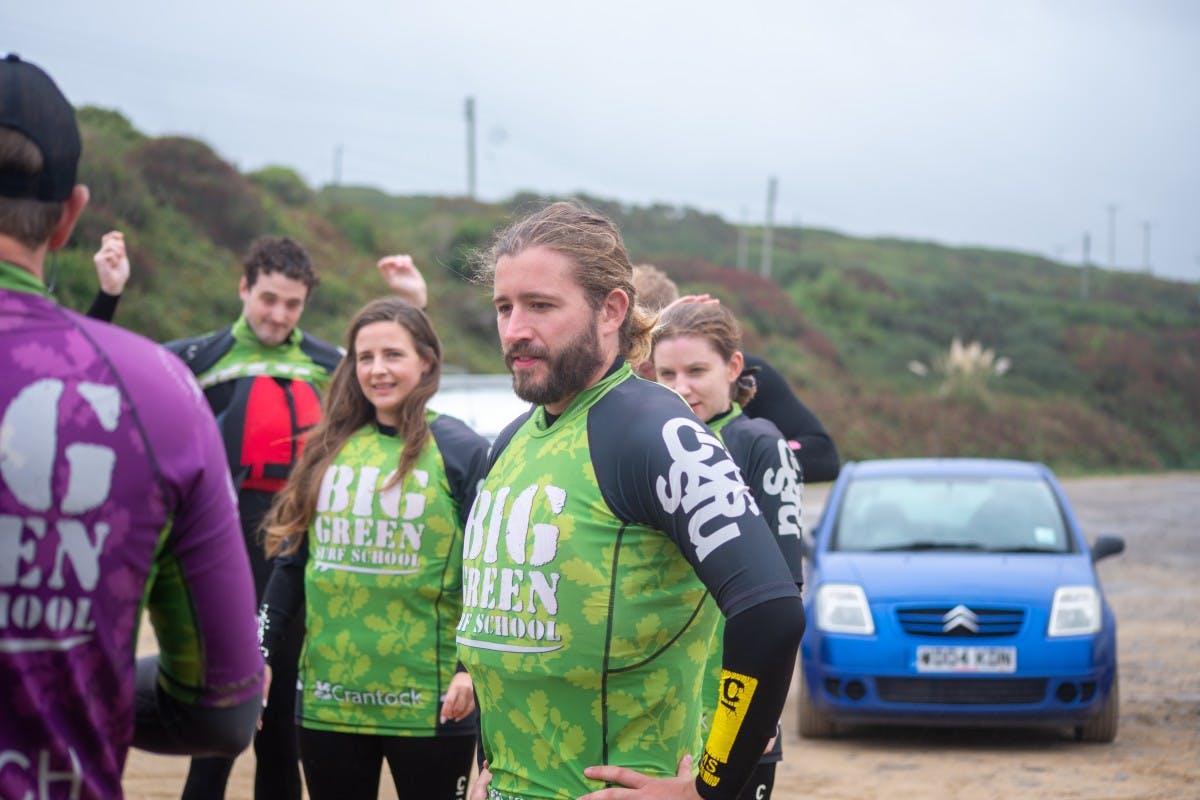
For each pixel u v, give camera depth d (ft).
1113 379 161.58
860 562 24.39
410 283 15.88
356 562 12.46
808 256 242.78
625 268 7.80
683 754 7.55
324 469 12.82
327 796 12.71
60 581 5.20
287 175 120.47
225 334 15.90
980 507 26.30
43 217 5.55
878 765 21.18
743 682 6.89
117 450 5.33
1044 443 128.26
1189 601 40.34
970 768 20.89
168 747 6.07
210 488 5.67
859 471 28.68
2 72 5.49
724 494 7.07
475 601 7.79
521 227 7.73
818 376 135.13
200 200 95.35
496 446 8.48
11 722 5.18
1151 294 269.85
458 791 12.61
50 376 5.29
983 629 22.40
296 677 13.94
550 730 7.43
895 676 22.44
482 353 102.94
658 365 11.56
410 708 12.35
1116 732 22.89
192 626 5.74
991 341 169.37
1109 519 70.74
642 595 7.30
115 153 93.86
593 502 7.34
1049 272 293.02
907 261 273.75
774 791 19.31
